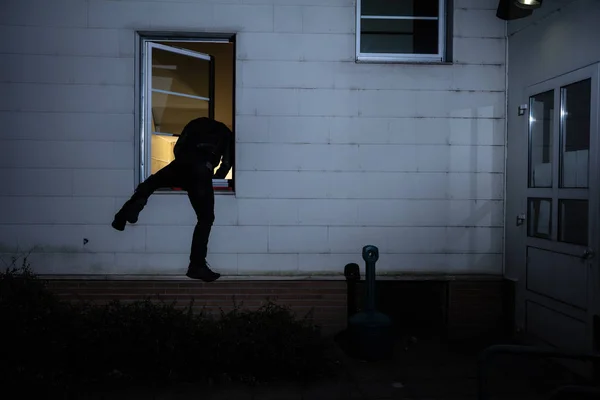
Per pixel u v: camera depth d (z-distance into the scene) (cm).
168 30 614
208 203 465
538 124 573
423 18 655
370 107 626
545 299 553
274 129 620
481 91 634
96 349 495
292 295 620
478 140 634
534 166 579
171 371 491
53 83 607
